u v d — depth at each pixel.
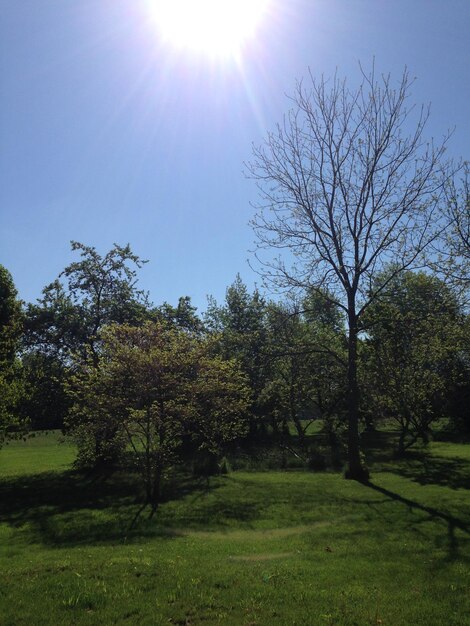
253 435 31.77
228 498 15.53
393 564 8.12
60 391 22.53
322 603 6.20
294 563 8.27
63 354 23.73
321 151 20.30
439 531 10.62
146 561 8.27
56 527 12.70
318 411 30.23
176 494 16.52
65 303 25.02
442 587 6.88
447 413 35.03
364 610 5.96
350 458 19.12
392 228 19.42
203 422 16.91
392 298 23.02
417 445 30.59
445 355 24.52
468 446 29.95
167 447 16.42
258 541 10.41
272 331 25.22
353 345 19.73
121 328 16.44
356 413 19.39
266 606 6.09
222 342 26.02
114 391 15.76
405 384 25.52
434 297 20.02
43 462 28.05
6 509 15.55
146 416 15.44
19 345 23.89
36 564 8.59
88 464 22.36
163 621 5.66
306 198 20.48
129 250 25.86
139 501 15.83
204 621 5.65
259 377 27.11
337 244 19.94
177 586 6.81
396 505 13.58
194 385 16.02
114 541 10.85
